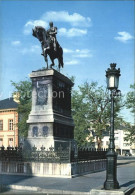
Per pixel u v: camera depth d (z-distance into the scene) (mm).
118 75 12898
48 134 19078
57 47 21250
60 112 20547
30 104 51250
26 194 11453
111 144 12328
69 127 21375
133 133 49188
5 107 74000
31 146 19141
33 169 17438
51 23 21109
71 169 16828
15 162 18016
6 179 15320
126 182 15180
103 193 11367
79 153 18703
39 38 20859
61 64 22109
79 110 47094
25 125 51594
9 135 72812
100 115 46062
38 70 20188
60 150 17156
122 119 46844
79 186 13102
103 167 23312
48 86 19844
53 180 15195
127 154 116438
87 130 48375
